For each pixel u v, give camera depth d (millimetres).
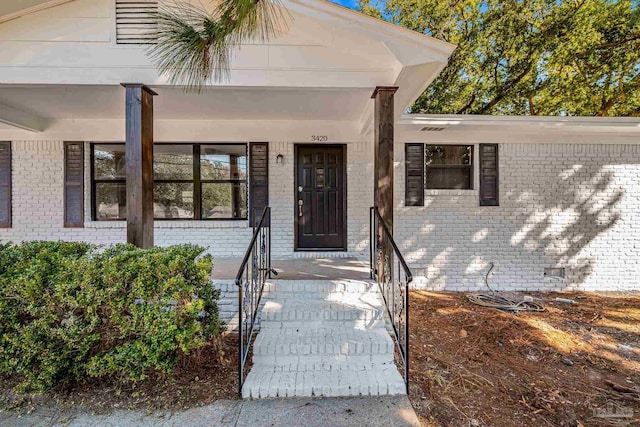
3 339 2520
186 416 2369
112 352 2609
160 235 5758
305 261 5246
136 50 3527
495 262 6105
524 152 6078
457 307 5047
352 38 3486
